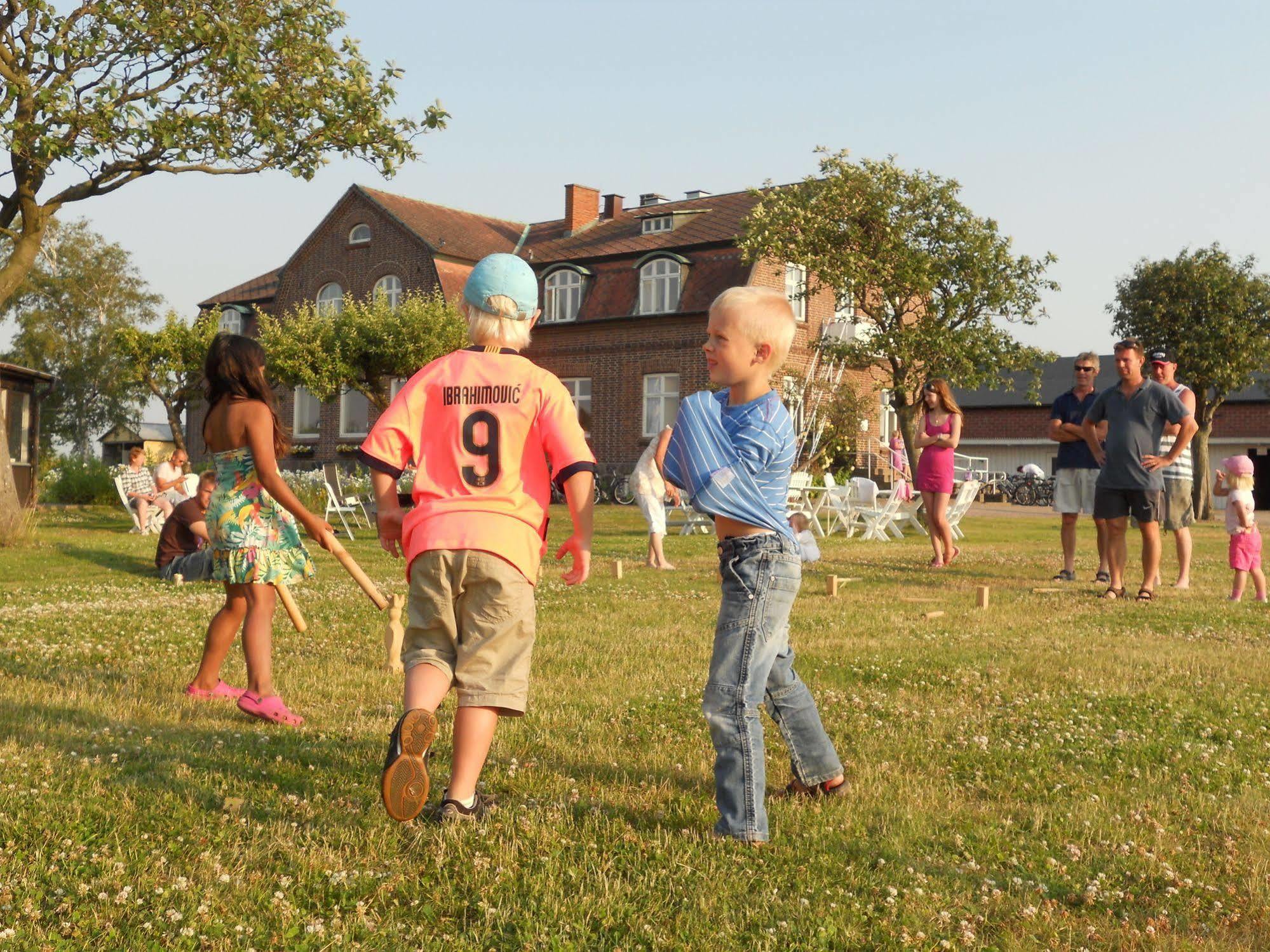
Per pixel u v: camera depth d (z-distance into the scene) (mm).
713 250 35000
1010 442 50938
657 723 5156
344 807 3748
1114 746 4973
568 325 37031
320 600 9719
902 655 7148
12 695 5363
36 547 15617
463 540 3453
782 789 4168
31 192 16453
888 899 3109
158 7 15492
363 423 42812
